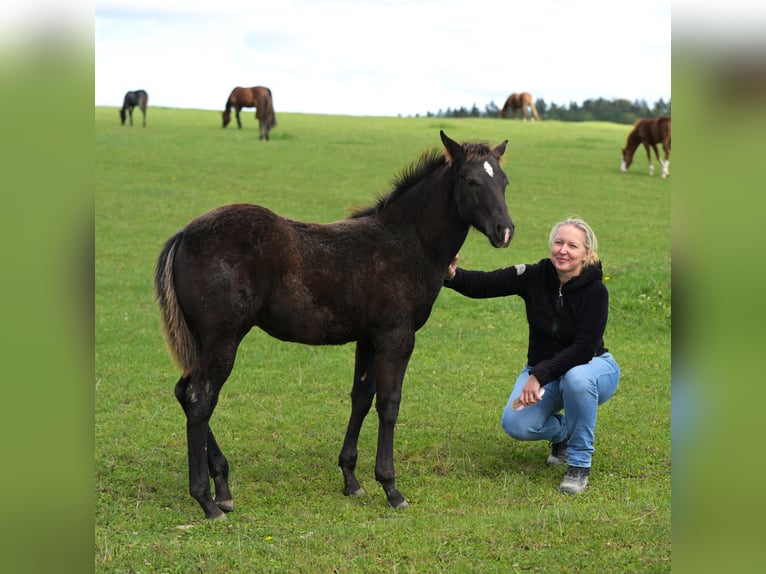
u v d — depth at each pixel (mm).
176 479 5535
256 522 4828
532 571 3967
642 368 8562
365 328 5230
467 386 7980
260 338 9766
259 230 4828
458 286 5949
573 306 5500
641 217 19219
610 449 6219
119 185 21281
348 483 5387
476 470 5863
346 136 33469
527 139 34531
